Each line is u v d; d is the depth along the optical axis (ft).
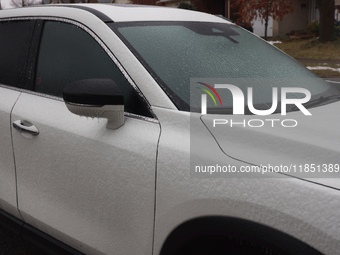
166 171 5.93
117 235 6.72
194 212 5.60
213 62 7.63
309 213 4.74
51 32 8.55
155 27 7.97
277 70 8.24
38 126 7.89
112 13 8.02
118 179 6.53
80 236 7.30
